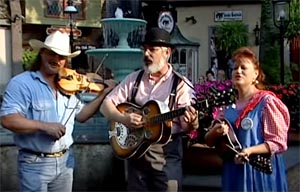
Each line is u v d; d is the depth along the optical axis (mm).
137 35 7715
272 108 3295
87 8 16688
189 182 5520
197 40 16375
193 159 5621
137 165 3998
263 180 3357
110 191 5625
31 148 3697
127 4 12094
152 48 3902
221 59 15984
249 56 3408
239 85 3412
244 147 3309
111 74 7434
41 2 16359
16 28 15055
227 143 3352
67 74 3963
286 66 12773
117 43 7676
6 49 14969
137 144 3961
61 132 3633
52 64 3738
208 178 5609
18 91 3674
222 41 15531
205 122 4957
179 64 13414
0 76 14836
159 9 10594
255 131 3312
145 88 4000
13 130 3627
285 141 3291
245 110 3350
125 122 3932
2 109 3672
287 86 8125
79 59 12672
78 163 5680
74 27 14391
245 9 16047
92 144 5711
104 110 4031
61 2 16531
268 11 11117
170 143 3928
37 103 3703
